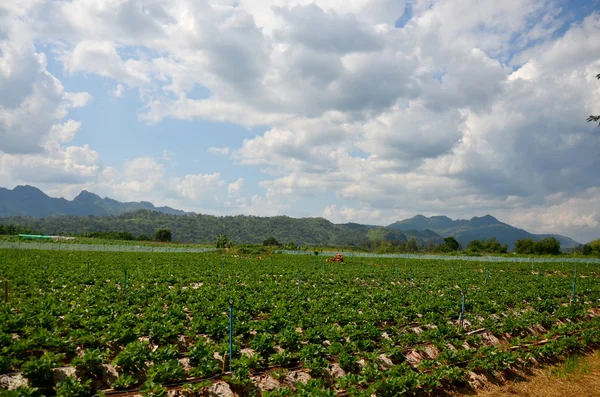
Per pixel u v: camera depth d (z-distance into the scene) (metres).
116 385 13.10
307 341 19.14
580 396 15.29
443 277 46.59
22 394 11.22
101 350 15.91
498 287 38.06
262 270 48.12
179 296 26.69
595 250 118.06
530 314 25.52
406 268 58.88
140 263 53.47
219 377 14.34
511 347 19.97
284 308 24.02
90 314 20.06
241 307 24.08
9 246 78.94
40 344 14.67
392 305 26.89
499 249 140.00
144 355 14.61
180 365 14.06
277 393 13.14
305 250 106.44
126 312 21.08
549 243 124.19
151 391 12.52
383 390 13.95
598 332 21.78
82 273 37.66
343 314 23.11
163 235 160.50
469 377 16.19
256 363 15.55
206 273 43.53
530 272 59.94
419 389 14.84
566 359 18.62
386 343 18.66
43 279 31.84
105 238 147.12
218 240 107.44
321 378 15.12
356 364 16.48
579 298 34.62
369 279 44.31
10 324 16.28
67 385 12.05
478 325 23.28
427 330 20.89
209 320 20.78
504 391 15.68
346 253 99.31
